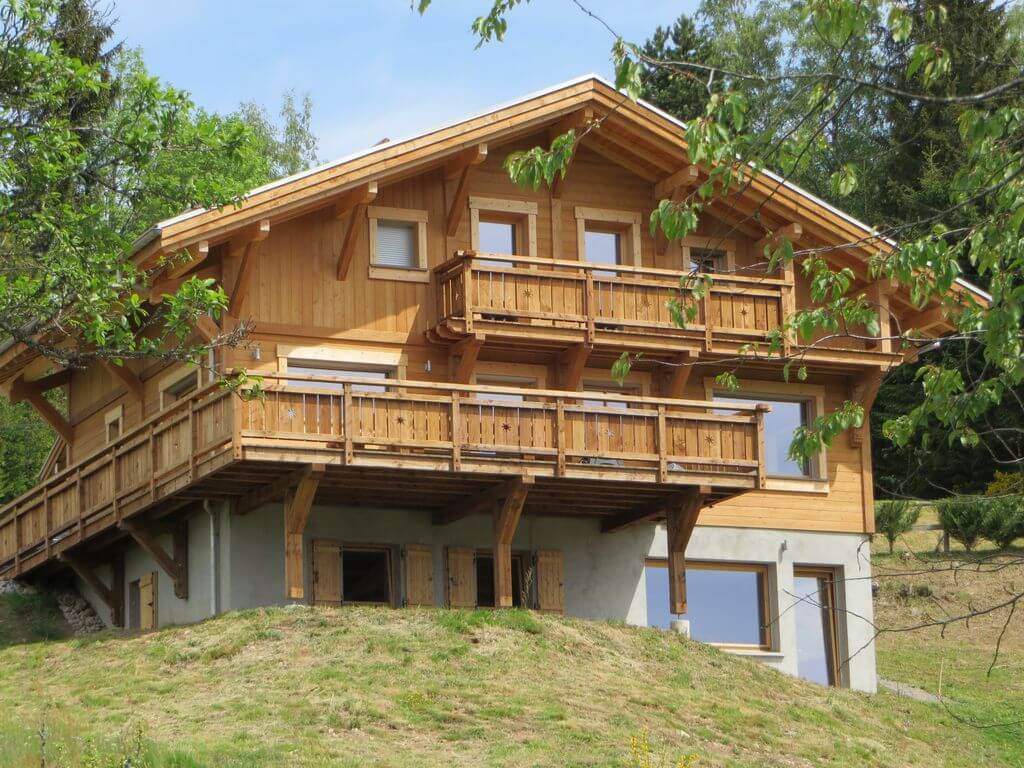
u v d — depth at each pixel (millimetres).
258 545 22578
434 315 24141
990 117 11188
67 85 18047
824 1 10641
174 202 18094
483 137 23562
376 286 23891
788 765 17812
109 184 18250
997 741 22281
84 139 25781
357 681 18188
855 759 18719
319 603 22562
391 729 16797
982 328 11656
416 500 23297
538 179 11875
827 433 12562
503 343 23750
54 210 17438
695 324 24562
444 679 18562
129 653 20016
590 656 20625
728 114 10844
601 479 22234
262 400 19078
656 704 18969
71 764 14242
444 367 24078
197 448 21156
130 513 22797
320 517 23016
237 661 19156
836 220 25406
